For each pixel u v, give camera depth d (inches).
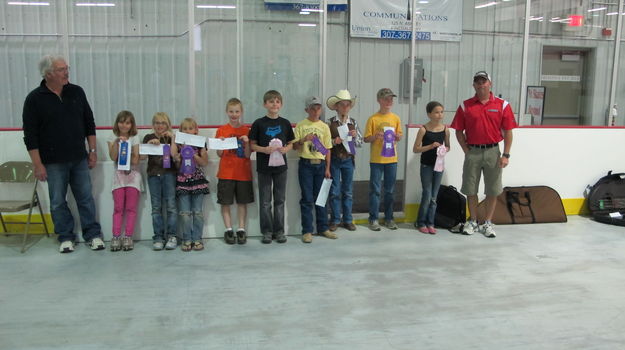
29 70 236.4
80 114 157.8
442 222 193.9
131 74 241.0
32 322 108.0
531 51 276.5
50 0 233.3
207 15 240.8
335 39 257.0
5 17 231.6
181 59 242.1
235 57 245.9
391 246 169.6
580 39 277.9
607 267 148.9
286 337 102.0
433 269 145.9
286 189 182.7
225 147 163.5
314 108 171.0
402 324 108.7
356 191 251.1
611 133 221.0
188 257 155.5
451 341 101.0
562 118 282.0
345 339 101.4
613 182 217.8
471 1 268.7
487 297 124.7
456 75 274.1
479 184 199.3
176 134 160.4
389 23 258.8
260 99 251.4
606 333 105.4
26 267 144.0
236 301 120.6
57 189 154.9
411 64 203.9
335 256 157.6
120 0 235.9
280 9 247.0
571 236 184.9
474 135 182.1
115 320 109.4
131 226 164.4
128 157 160.7
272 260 152.9
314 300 121.7
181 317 111.3
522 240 178.7
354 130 181.5
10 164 168.1
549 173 216.5
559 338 102.9
